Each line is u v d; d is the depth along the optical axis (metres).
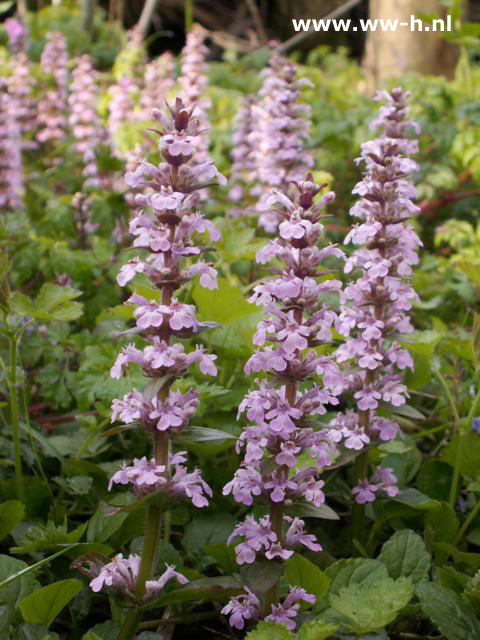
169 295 0.32
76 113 0.88
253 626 0.35
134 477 0.32
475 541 0.42
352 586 0.34
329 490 0.44
